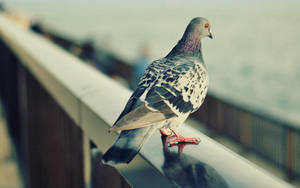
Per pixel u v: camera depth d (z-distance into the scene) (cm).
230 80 3334
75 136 228
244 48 5988
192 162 131
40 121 328
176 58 212
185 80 190
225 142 852
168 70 193
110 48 1475
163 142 155
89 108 187
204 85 200
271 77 3500
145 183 137
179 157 136
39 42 398
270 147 748
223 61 4538
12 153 558
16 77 495
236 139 824
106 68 1389
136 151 142
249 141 800
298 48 6047
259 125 777
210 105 907
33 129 367
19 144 515
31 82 359
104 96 199
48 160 307
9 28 602
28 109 390
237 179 116
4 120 695
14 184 481
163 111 170
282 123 726
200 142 154
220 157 136
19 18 2066
